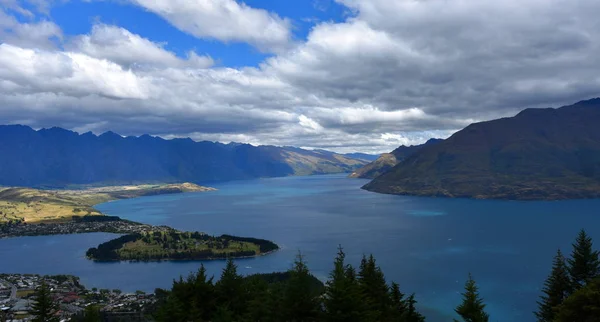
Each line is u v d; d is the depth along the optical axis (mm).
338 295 72812
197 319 84625
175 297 86250
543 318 100875
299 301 74625
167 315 83500
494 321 165500
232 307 89875
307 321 74688
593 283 75750
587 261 98000
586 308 72562
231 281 92312
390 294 100000
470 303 86500
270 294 81500
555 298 98500
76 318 154875
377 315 79562
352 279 93375
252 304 81375
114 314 168625
